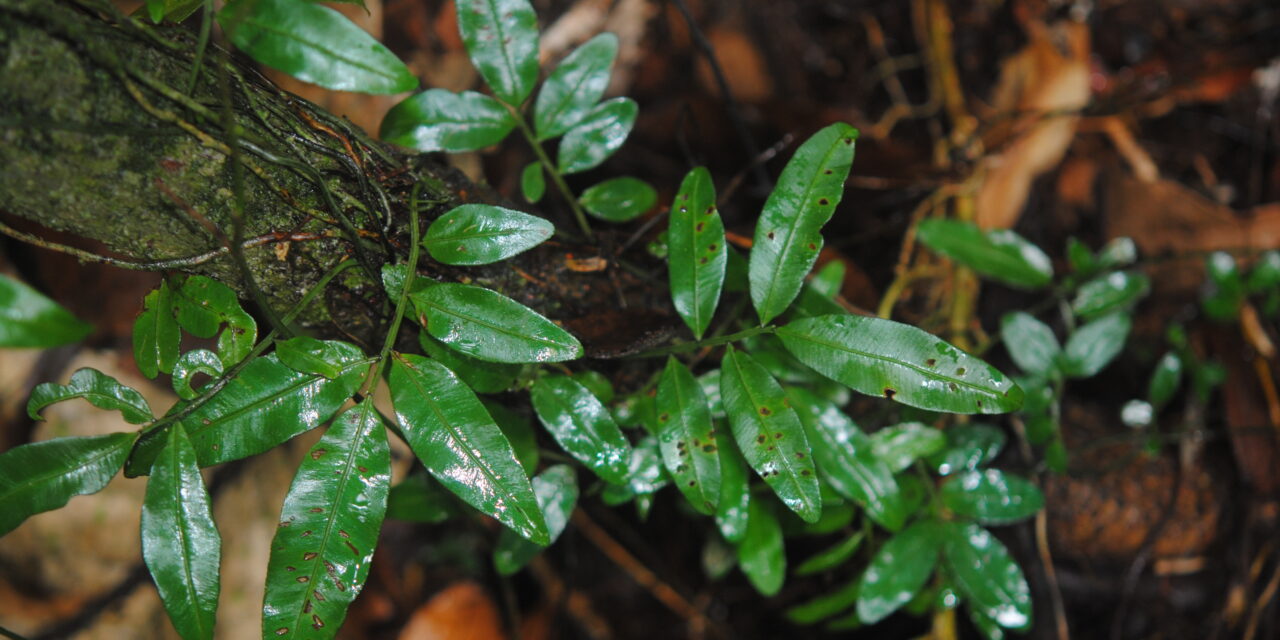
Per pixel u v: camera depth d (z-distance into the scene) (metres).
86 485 0.67
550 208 0.97
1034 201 1.13
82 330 0.64
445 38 1.03
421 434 0.68
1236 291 0.96
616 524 1.14
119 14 0.66
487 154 0.97
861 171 1.10
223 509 0.95
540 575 1.20
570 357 0.68
